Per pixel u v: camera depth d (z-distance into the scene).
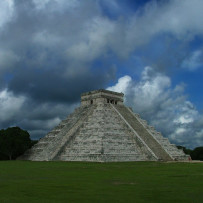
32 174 42.97
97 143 78.50
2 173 44.78
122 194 25.42
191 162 75.06
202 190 27.61
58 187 29.45
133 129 89.44
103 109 94.44
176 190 27.61
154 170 49.53
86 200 22.83
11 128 104.06
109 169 51.56
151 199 23.28
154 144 87.31
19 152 103.50
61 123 102.88
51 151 87.62
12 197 24.08
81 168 54.06
